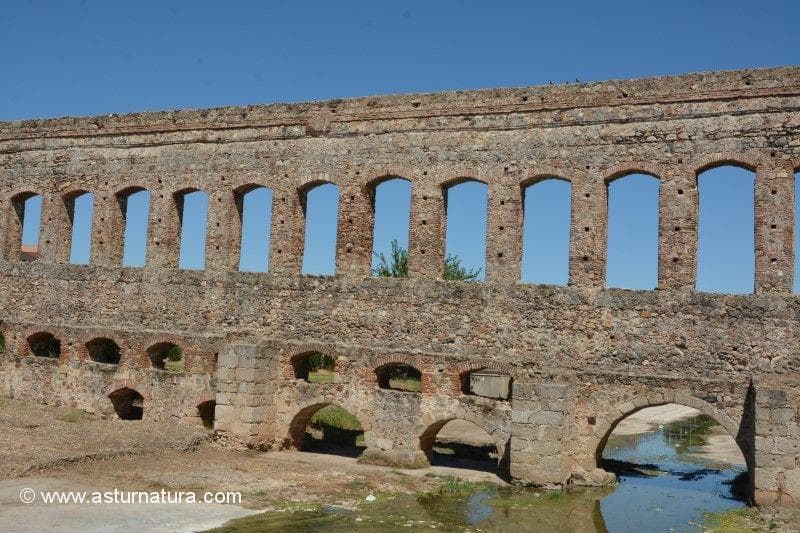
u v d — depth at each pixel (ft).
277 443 123.75
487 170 118.21
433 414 114.52
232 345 121.90
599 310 110.01
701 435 177.37
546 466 103.60
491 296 115.34
